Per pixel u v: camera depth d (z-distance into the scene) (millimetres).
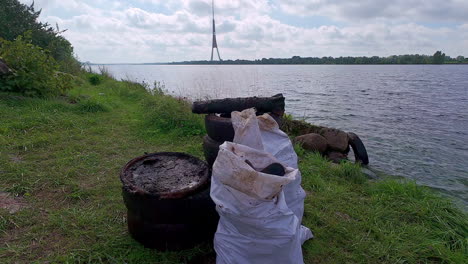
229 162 2096
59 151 4758
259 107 3465
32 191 3484
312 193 4039
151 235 2574
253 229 2154
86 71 18984
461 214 3730
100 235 2773
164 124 6574
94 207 3273
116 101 9305
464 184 6074
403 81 45094
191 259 2564
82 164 4312
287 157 2912
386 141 9805
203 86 18812
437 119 14031
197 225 2617
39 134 5387
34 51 7906
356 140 7160
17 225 2826
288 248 2180
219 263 2322
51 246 2600
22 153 4539
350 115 14773
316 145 6934
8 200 3246
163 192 2439
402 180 5082
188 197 2490
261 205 2127
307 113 15148
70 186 3645
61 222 2926
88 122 6527
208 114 3578
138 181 2629
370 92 27234
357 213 3557
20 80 7426
